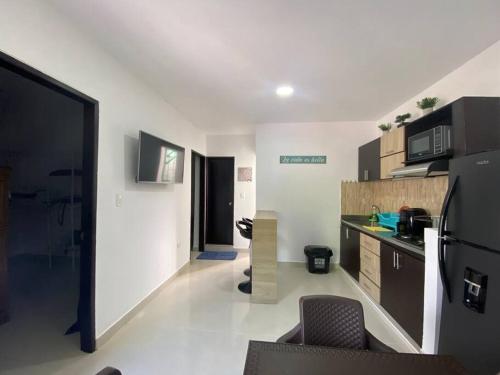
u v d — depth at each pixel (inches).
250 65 96.2
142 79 108.7
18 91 120.1
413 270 85.6
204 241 218.4
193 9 66.1
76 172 145.6
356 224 144.7
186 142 167.9
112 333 92.3
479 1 62.5
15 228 156.6
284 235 182.4
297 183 181.2
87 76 78.2
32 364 76.7
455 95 99.0
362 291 131.6
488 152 53.6
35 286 133.8
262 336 93.8
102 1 63.4
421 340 80.9
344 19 69.8
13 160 145.4
